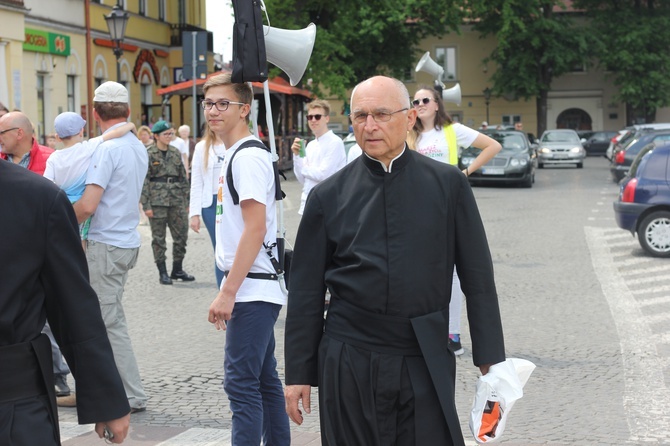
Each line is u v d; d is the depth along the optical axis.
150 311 10.73
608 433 6.14
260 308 4.98
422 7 48.72
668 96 59.44
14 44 29.08
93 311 3.14
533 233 18.20
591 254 15.22
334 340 3.78
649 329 9.46
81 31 34.56
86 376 3.13
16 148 7.41
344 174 3.88
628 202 15.01
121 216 6.57
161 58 42.94
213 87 5.07
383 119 3.73
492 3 57.56
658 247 14.91
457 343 8.27
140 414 6.68
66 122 6.56
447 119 8.18
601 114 64.88
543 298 11.30
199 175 10.33
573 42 58.12
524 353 8.43
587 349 8.59
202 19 47.50
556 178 36.34
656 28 59.00
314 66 41.44
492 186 32.06
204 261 14.95
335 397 3.74
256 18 5.69
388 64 49.56
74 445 5.96
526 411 6.67
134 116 39.72
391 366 3.70
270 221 5.07
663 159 15.04
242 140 5.09
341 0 41.44
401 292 3.70
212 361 8.31
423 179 3.79
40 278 3.08
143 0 40.91
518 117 64.81
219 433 6.22
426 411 3.69
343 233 3.79
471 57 64.44
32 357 3.02
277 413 5.32
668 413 6.60
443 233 3.77
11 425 2.94
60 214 3.06
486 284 3.81
